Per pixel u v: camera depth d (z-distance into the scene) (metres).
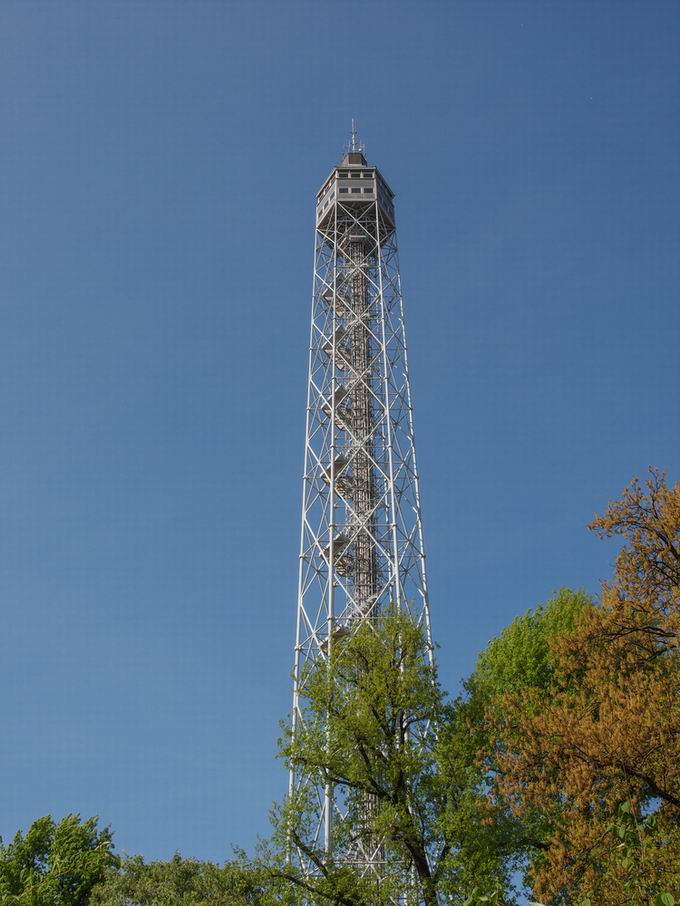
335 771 32.41
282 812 32.06
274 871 31.19
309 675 34.97
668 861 23.66
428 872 30.67
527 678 48.81
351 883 30.77
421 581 55.78
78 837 49.22
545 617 52.47
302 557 56.94
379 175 71.12
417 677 33.66
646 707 27.59
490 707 32.44
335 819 36.91
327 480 60.31
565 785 27.06
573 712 28.62
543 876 25.59
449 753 32.19
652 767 26.64
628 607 31.09
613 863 24.27
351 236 68.38
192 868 45.69
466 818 30.20
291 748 32.78
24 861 49.50
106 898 43.91
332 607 54.19
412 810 31.62
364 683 33.41
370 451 61.84
